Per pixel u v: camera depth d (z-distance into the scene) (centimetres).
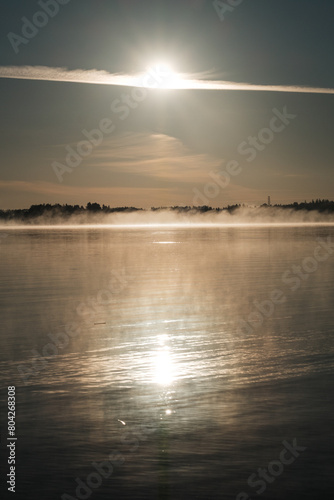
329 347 1273
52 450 748
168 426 823
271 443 761
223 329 1506
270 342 1334
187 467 701
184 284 2536
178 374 1077
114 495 641
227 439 776
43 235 9562
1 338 1421
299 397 934
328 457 718
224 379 1040
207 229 12788
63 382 1038
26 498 634
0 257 4394
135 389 991
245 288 2370
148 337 1416
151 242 6675
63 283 2620
